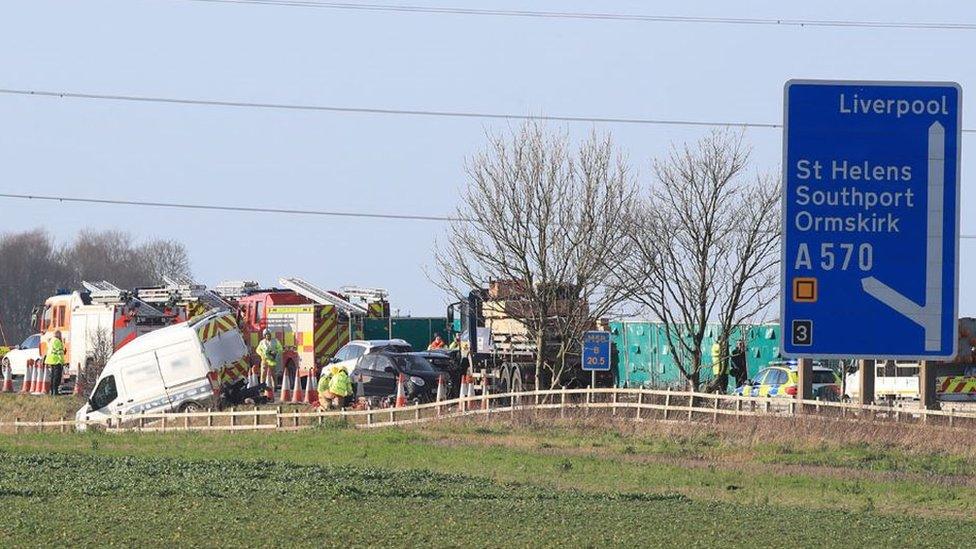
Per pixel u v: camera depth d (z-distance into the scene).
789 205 38.84
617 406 143.75
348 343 196.75
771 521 66.44
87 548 52.00
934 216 38.66
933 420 130.12
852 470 105.44
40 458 95.12
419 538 55.97
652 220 176.50
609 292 174.25
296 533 56.72
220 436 137.50
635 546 55.06
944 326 38.66
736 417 134.00
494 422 141.88
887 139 38.62
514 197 173.88
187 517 61.38
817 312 38.88
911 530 64.31
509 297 174.50
